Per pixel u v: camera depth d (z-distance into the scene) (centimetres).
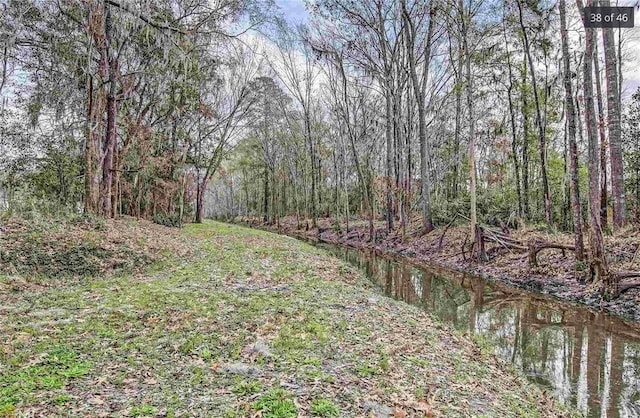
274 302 771
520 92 2153
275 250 1673
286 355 516
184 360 479
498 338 861
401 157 2597
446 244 2014
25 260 922
